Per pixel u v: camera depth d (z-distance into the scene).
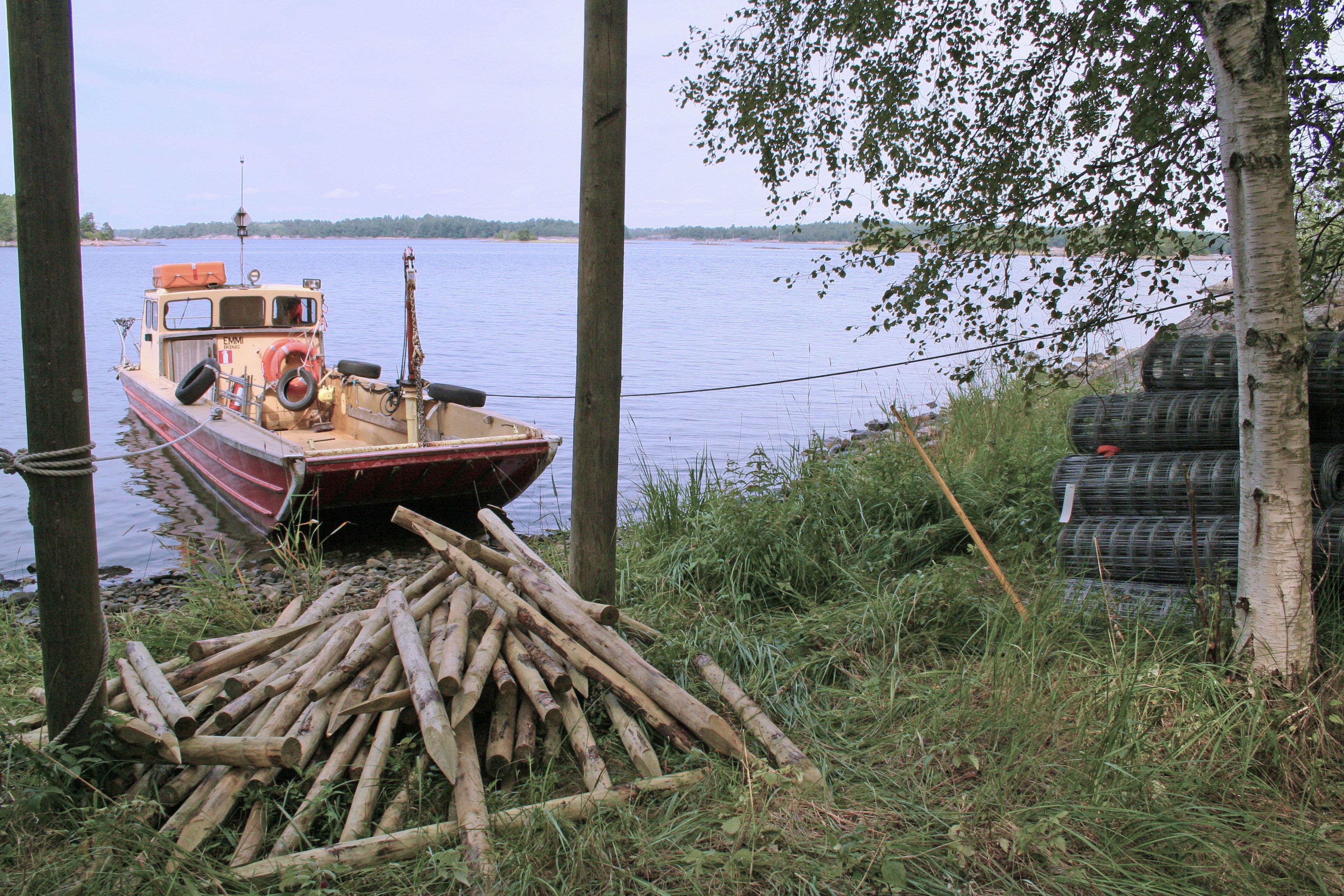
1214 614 3.60
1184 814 2.86
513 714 3.35
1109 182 4.57
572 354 22.03
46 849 2.87
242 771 3.02
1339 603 3.94
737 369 19.86
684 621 4.70
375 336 26.02
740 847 2.83
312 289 11.62
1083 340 5.77
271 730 3.08
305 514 7.88
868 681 3.86
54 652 3.10
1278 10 4.02
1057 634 3.99
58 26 2.90
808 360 21.27
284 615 4.38
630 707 3.46
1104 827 2.82
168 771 3.12
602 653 3.52
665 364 20.52
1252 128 3.24
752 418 14.41
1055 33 4.85
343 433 10.80
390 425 9.66
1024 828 2.81
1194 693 3.36
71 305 3.03
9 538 8.39
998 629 4.16
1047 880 2.65
